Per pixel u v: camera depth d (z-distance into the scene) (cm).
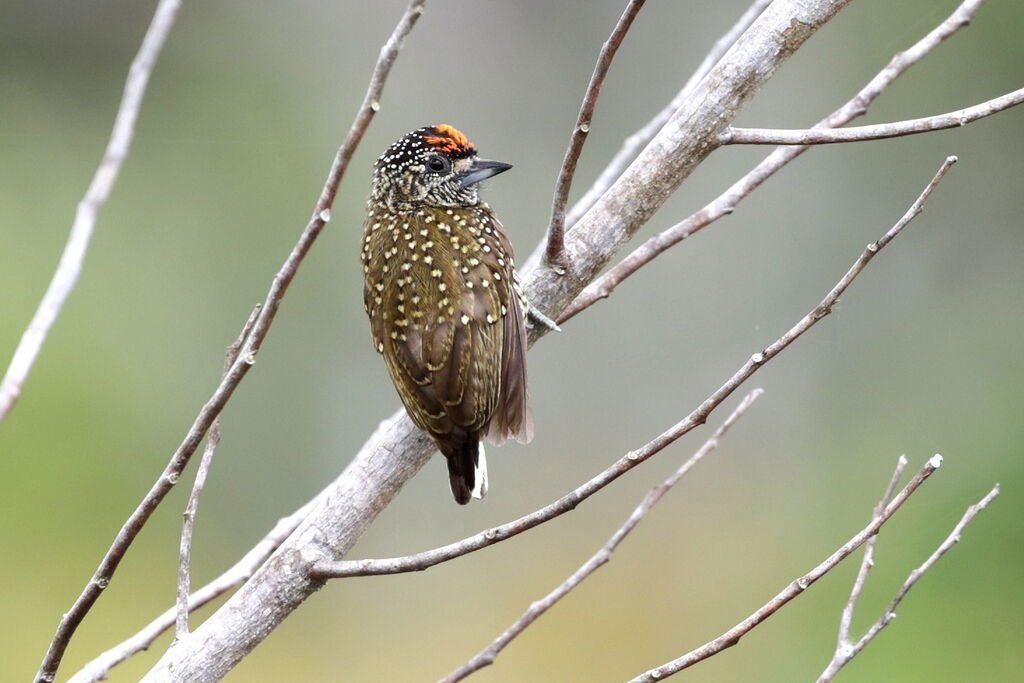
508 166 667
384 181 655
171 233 1711
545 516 441
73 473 1502
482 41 1762
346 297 1689
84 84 1811
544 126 1747
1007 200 1614
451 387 584
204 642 521
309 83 1777
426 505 1644
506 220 1717
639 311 1680
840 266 1647
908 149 1634
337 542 550
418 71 1756
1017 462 1459
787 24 575
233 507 1602
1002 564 1323
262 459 1627
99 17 1805
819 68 1650
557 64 1752
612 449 1666
